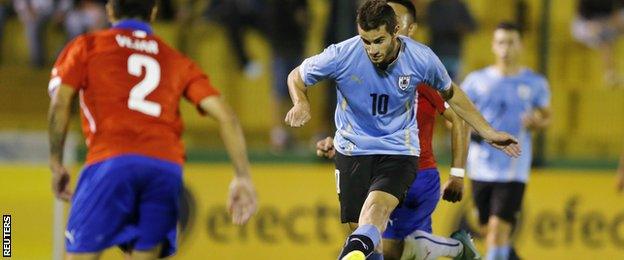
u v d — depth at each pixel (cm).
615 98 4234
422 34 4116
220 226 3812
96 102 1988
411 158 2342
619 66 4478
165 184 1997
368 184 2339
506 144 2312
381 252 2309
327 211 3884
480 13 4312
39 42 4156
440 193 2692
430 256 2644
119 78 1994
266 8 4041
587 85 4356
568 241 3991
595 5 4469
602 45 4466
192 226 3797
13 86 4069
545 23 4072
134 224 2014
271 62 4047
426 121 2573
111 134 1978
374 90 2273
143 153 1980
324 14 4081
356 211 2369
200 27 4075
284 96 4038
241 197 1986
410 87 2272
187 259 3788
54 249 3722
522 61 4181
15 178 3719
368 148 2331
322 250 3866
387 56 2233
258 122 4072
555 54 4406
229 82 4078
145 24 2069
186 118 4050
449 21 4062
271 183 3862
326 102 3966
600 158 4044
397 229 2606
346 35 3900
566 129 4206
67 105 1980
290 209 3862
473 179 3475
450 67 4072
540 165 4000
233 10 4056
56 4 4141
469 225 3881
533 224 3962
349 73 2266
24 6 4138
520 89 3425
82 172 2000
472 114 2323
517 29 3444
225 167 3838
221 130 2011
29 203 3719
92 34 2044
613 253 4022
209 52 4078
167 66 2030
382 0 2189
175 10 4078
